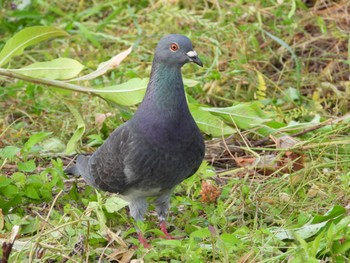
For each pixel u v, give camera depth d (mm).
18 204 10305
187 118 9336
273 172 11547
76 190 10609
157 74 9320
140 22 16203
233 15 15172
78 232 9125
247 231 9195
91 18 16859
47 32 11547
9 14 16234
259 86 13695
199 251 8484
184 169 9477
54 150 12305
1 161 11219
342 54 14812
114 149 9539
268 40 15383
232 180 10852
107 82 14141
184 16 15266
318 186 10805
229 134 12086
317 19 15117
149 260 8750
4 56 11625
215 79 13688
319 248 8523
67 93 12156
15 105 13781
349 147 11867
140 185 9508
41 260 8703
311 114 13234
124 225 10180
